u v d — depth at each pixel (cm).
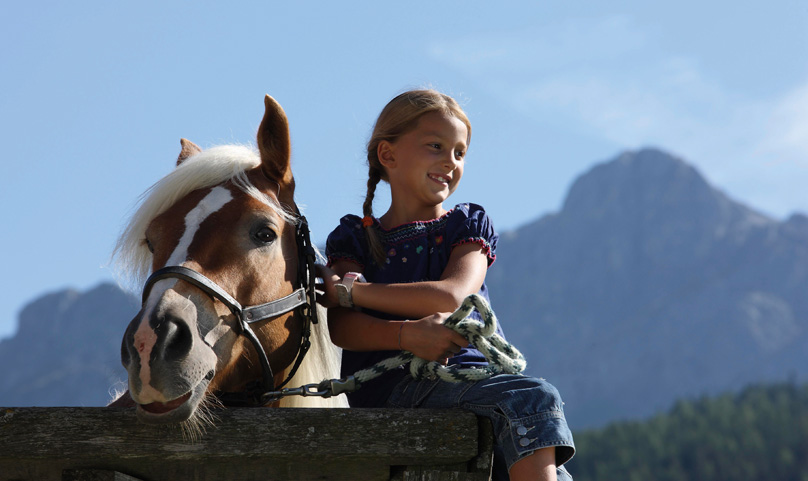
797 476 9581
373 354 257
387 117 271
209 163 246
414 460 213
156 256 232
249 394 237
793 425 10731
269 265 235
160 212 244
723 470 9794
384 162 272
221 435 209
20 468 214
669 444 10538
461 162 271
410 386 239
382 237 266
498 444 226
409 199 267
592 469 10294
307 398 275
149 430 209
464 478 213
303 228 252
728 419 11162
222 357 221
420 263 258
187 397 205
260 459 212
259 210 236
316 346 277
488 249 259
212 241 228
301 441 210
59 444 208
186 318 211
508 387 220
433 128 264
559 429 214
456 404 225
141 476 216
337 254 265
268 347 235
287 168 252
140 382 200
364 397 251
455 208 265
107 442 208
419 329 230
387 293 242
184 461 212
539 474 211
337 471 218
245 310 227
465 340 228
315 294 251
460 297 241
